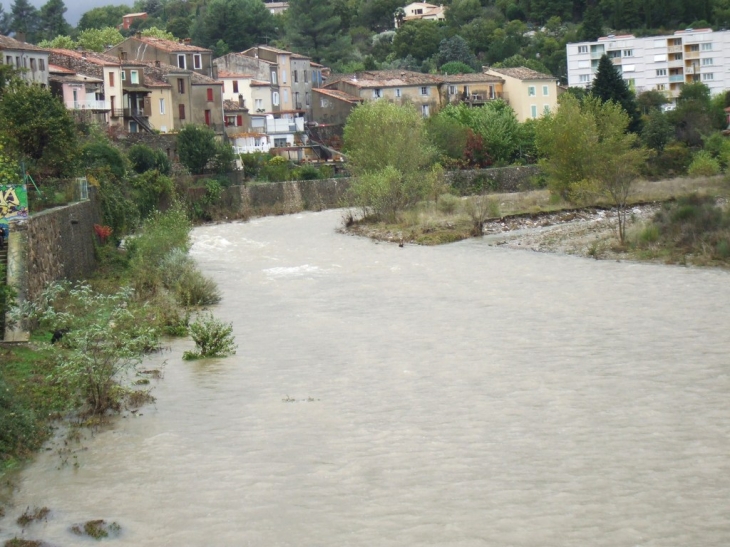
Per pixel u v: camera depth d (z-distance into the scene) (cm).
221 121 13050
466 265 6016
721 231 5994
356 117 11919
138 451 2648
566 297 4712
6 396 2759
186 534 2150
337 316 4453
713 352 3491
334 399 3078
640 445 2569
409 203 8969
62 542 2120
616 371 3284
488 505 2238
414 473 2436
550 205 8975
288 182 11200
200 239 8181
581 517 2164
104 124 10631
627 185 7300
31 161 6134
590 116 9050
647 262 5753
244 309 4722
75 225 5234
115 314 3403
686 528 2095
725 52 19662
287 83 15612
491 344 3766
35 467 2552
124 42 14000
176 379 3381
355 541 2089
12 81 6669
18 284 3869
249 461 2553
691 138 13412
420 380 3269
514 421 2795
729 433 2633
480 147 12812
